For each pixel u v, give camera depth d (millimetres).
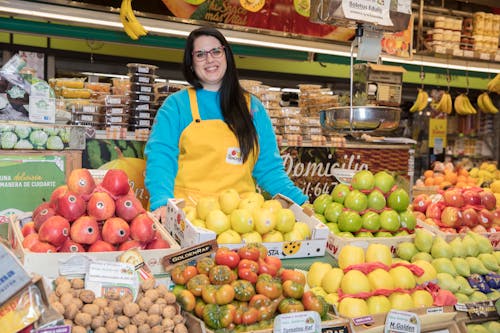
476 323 2125
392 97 4781
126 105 4004
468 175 5422
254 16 4754
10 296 1360
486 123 8180
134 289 1661
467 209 2801
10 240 2148
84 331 1505
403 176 5070
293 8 4898
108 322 1551
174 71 6223
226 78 2740
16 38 5508
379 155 4922
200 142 2695
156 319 1603
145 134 3898
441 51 5406
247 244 1940
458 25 5500
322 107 4957
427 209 2918
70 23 4402
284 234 2281
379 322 1894
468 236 2564
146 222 1942
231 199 2240
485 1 6137
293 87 6973
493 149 8172
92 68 5785
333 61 5707
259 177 2918
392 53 5160
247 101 2863
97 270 1666
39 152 2988
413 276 2115
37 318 1385
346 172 3395
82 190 1944
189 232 2033
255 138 2771
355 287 1973
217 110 2758
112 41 4676
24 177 2922
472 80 8156
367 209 2520
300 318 1721
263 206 2340
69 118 3238
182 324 1647
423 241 2430
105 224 1907
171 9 4367
